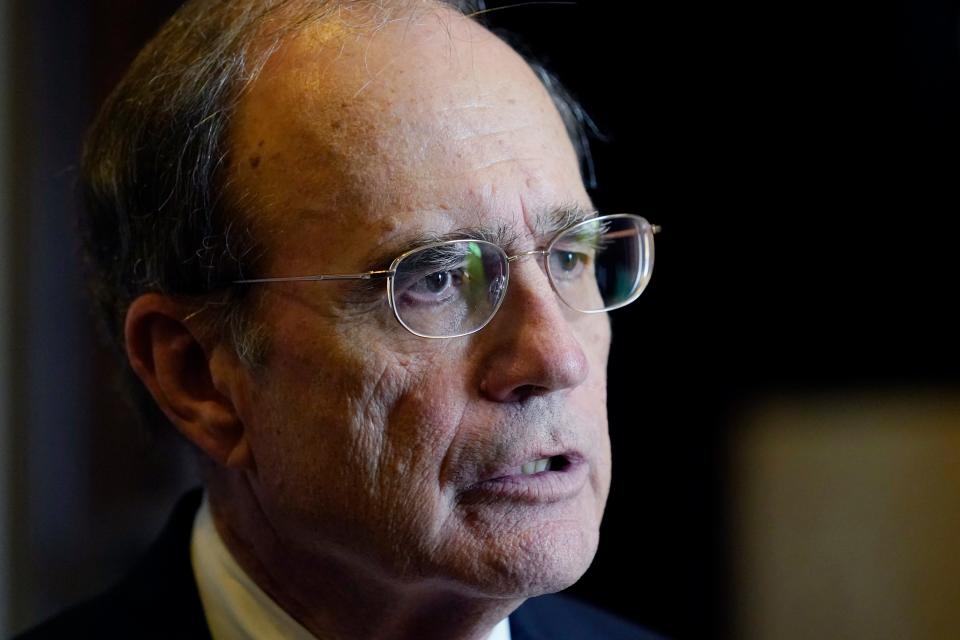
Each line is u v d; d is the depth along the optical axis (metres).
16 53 4.30
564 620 3.06
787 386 4.98
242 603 2.54
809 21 4.72
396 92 2.20
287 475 2.25
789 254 4.88
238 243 2.27
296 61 2.28
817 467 5.00
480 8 2.72
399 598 2.36
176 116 2.41
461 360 2.16
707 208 4.89
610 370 5.08
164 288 2.44
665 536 5.12
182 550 2.72
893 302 4.84
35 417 4.40
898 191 4.76
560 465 2.29
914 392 4.90
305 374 2.19
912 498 4.95
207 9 2.57
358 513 2.17
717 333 5.00
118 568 4.67
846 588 5.02
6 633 4.35
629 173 4.86
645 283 2.56
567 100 3.06
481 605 2.36
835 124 4.76
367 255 2.13
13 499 4.36
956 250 4.74
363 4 2.38
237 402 2.37
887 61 4.69
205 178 2.32
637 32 4.79
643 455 5.11
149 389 2.54
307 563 2.41
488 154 2.20
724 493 5.09
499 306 2.18
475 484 2.15
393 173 2.14
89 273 2.94
